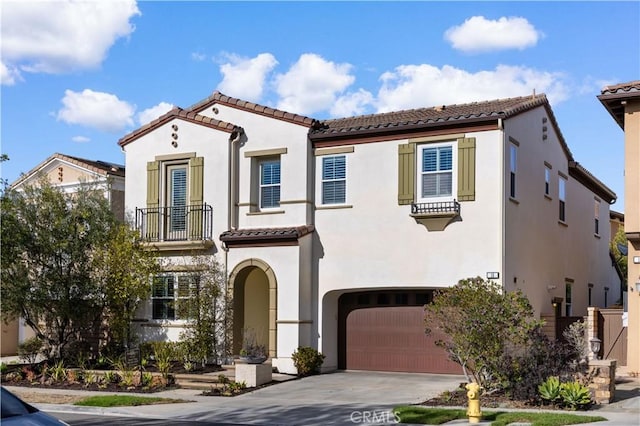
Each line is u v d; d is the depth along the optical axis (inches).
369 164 837.8
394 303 851.4
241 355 780.0
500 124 767.1
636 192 732.0
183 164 932.6
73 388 771.4
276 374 819.4
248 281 932.0
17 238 844.6
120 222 933.8
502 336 634.8
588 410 575.5
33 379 820.6
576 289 1063.0
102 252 861.8
